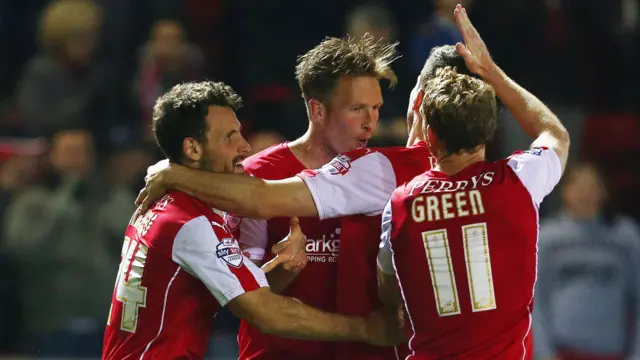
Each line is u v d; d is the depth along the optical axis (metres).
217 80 30.03
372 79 11.59
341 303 11.71
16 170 24.03
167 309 10.97
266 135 24.98
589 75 29.80
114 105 27.72
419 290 10.55
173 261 10.95
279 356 12.09
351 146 11.74
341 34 31.25
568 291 21.52
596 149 28.09
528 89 29.25
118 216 23.20
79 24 27.73
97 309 22.92
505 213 10.40
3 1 31.50
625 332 21.58
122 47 28.78
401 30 30.55
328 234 11.84
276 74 30.56
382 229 11.02
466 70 11.89
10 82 31.25
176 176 11.23
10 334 22.44
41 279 22.83
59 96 27.42
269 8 31.25
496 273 10.37
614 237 21.72
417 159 11.63
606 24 30.11
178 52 27.22
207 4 30.48
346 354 11.88
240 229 12.04
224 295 10.80
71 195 23.45
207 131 11.21
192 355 11.12
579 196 21.95
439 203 10.54
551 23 29.58
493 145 23.30
